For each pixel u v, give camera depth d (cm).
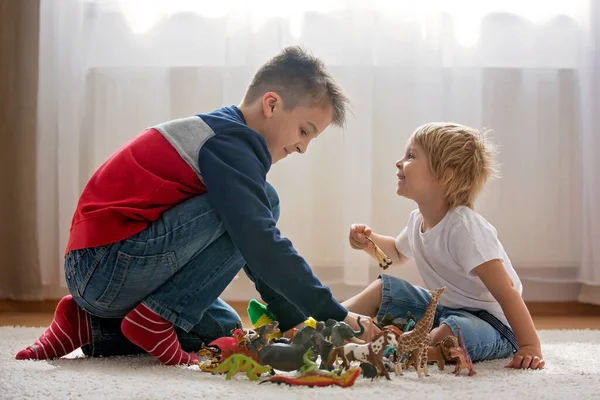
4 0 244
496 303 155
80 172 246
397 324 133
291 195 243
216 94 245
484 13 245
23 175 243
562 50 246
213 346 127
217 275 132
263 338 117
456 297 158
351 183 241
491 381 119
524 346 140
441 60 244
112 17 245
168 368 128
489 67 246
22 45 244
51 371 121
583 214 244
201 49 245
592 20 242
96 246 130
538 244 247
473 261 148
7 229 245
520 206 247
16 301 244
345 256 241
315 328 115
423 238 161
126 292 131
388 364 124
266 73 145
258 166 134
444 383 116
